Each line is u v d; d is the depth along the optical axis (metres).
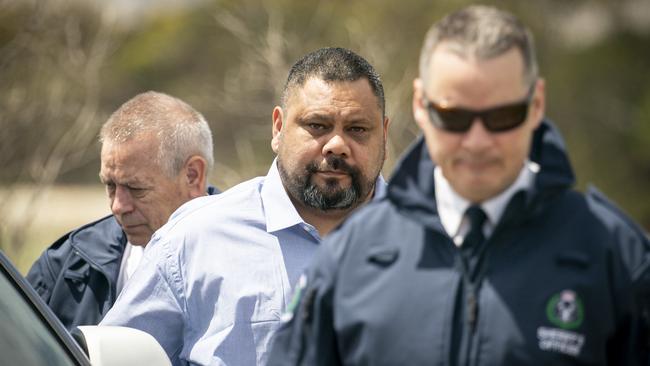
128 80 62.69
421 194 8.09
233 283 11.64
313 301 8.25
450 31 7.73
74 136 32.75
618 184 67.38
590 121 68.06
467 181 7.82
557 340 7.59
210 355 11.52
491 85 7.62
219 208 11.96
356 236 8.23
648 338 7.80
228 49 55.47
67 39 33.22
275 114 12.77
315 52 12.13
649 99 68.12
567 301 7.64
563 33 68.12
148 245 12.10
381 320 7.91
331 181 11.83
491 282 7.80
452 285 7.85
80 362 9.54
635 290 7.77
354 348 8.02
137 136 13.01
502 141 7.71
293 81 11.99
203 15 60.66
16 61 32.72
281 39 36.19
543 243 7.85
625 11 70.25
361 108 11.83
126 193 13.03
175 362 11.98
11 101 32.03
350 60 11.96
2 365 9.06
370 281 8.05
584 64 67.94
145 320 11.75
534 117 7.94
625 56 69.44
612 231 7.89
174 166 13.09
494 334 7.68
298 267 11.75
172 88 62.81
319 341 8.22
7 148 31.58
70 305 13.71
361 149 11.89
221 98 42.66
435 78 7.75
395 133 34.94
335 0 43.88
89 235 13.77
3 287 9.71
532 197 7.84
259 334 11.56
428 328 7.81
